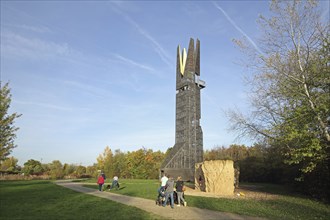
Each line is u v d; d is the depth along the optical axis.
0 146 28.12
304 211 15.08
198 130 60.16
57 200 16.41
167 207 15.02
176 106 63.09
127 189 26.59
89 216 11.40
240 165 59.97
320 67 16.77
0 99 28.94
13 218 10.56
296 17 17.80
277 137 18.56
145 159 77.69
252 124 21.83
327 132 16.80
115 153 77.38
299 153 16.66
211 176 26.89
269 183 51.06
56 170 62.03
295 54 18.02
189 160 57.31
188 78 61.50
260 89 19.44
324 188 21.22
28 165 74.25
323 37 16.75
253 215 13.08
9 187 25.47
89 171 81.38
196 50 65.31
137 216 11.66
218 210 14.35
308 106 16.61
